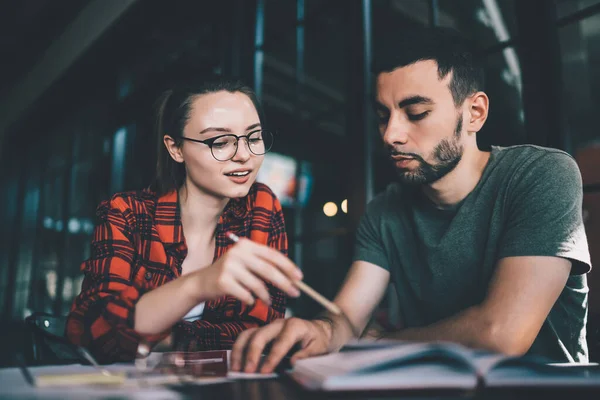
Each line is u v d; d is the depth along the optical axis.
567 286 1.01
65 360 0.98
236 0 3.04
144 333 0.76
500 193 1.06
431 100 1.00
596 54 3.13
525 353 0.83
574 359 1.08
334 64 4.91
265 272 0.72
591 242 1.61
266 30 2.88
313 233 2.32
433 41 1.02
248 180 1.20
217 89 1.19
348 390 0.54
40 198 6.44
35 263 6.17
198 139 1.16
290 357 0.82
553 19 1.51
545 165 1.01
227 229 1.33
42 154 6.68
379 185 2.09
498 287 0.91
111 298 0.81
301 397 0.52
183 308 0.75
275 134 1.29
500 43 1.62
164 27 3.80
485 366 0.53
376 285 1.24
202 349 1.03
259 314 1.23
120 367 0.72
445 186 1.10
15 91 6.70
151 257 1.22
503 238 0.99
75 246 5.41
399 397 0.51
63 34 5.12
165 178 1.30
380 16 2.42
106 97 4.87
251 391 0.56
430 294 1.17
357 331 1.09
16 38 5.27
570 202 0.95
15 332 4.76
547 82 1.48
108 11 4.09
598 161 1.96
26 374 0.60
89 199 5.17
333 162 4.71
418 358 0.57
